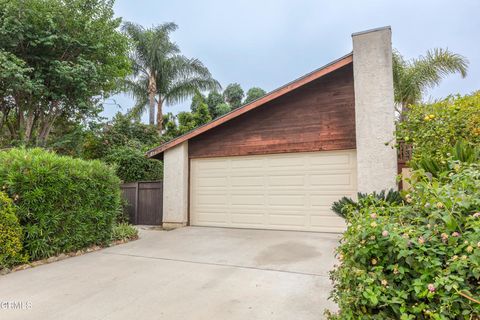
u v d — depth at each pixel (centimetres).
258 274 398
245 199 789
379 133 629
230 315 279
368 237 185
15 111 1073
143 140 1421
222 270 419
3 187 440
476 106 401
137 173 1125
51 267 443
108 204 602
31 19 941
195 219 841
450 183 217
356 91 657
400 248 169
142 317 278
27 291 346
